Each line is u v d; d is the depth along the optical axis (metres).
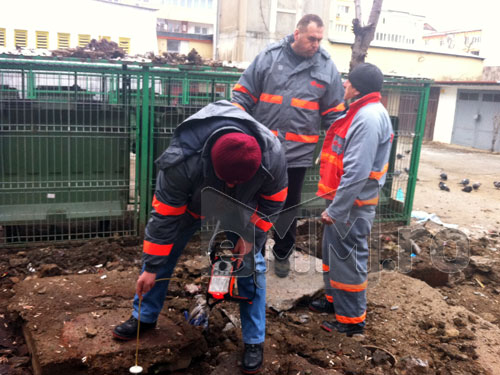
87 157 4.95
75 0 16.30
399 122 6.16
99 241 5.03
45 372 2.69
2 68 4.54
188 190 2.51
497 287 4.90
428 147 19.45
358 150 3.03
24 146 4.73
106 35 16.75
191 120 2.42
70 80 5.04
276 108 4.29
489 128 18.75
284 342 3.27
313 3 20.12
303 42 4.11
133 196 5.44
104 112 4.92
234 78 5.18
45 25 15.99
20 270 4.30
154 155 5.16
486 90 18.78
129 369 2.76
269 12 19.48
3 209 4.78
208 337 3.34
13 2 15.58
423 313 3.85
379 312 3.82
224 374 2.84
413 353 3.29
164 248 2.62
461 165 14.20
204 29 43.41
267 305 3.63
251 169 2.22
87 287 3.71
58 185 4.91
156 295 2.95
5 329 3.30
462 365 3.18
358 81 3.21
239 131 2.36
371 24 5.69
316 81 4.30
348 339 3.34
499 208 8.38
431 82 6.08
